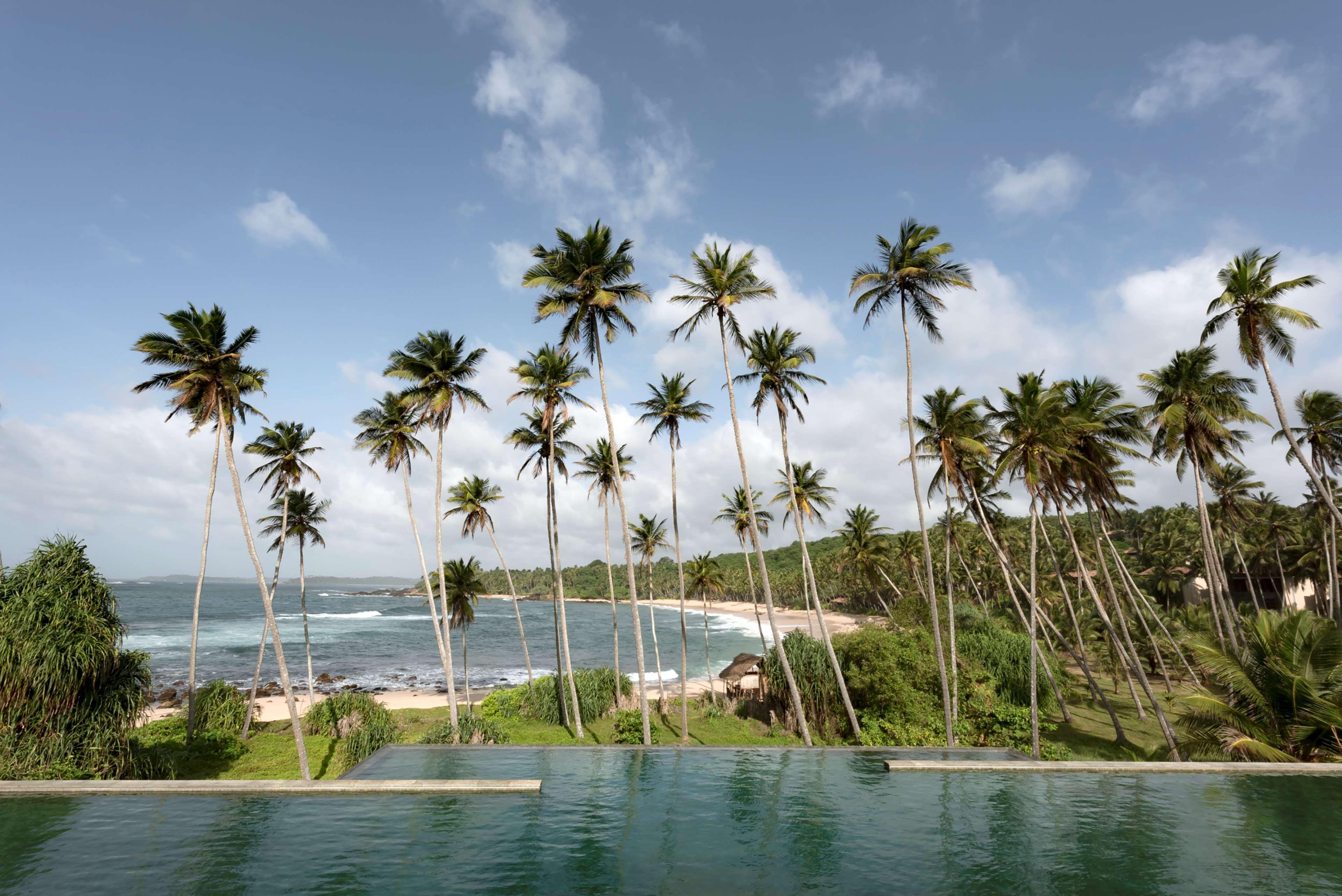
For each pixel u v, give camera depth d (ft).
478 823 49.70
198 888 37.52
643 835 47.47
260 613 523.70
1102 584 212.64
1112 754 107.55
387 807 53.21
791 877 40.55
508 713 142.51
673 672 240.94
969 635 145.28
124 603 580.30
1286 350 97.04
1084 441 108.78
